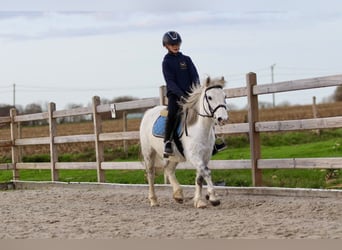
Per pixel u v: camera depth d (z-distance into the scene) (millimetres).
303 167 9914
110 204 10867
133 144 25375
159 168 11234
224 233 7105
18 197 12555
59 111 15094
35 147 27250
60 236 7328
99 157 13953
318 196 9703
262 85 10430
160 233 7301
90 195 12391
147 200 11250
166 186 12117
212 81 8891
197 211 9273
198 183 9641
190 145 9172
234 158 16656
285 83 10039
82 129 40125
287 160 10164
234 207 9656
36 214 9531
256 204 9797
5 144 16562
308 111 41875
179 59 9664
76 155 21516
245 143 20781
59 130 40656
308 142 20859
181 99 9375
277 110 47000
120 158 20203
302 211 8742
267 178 12930
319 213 8523
